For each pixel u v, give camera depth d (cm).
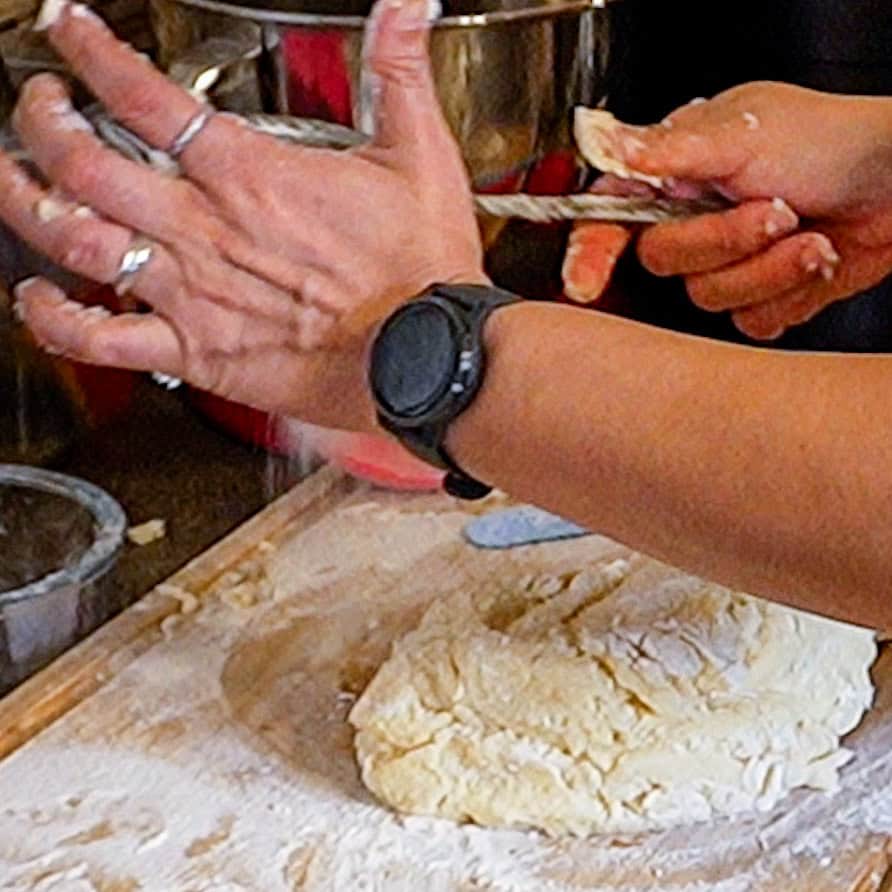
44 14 104
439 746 126
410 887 119
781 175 134
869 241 137
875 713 137
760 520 98
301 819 125
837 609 100
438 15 154
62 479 157
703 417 100
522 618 135
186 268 106
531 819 124
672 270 136
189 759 132
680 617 132
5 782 128
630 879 120
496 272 171
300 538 159
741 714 127
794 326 163
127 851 122
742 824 126
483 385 105
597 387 102
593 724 125
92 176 103
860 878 121
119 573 158
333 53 152
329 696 139
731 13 180
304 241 105
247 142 104
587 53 165
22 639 142
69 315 107
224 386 110
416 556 157
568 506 105
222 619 148
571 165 167
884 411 97
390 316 105
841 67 176
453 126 159
